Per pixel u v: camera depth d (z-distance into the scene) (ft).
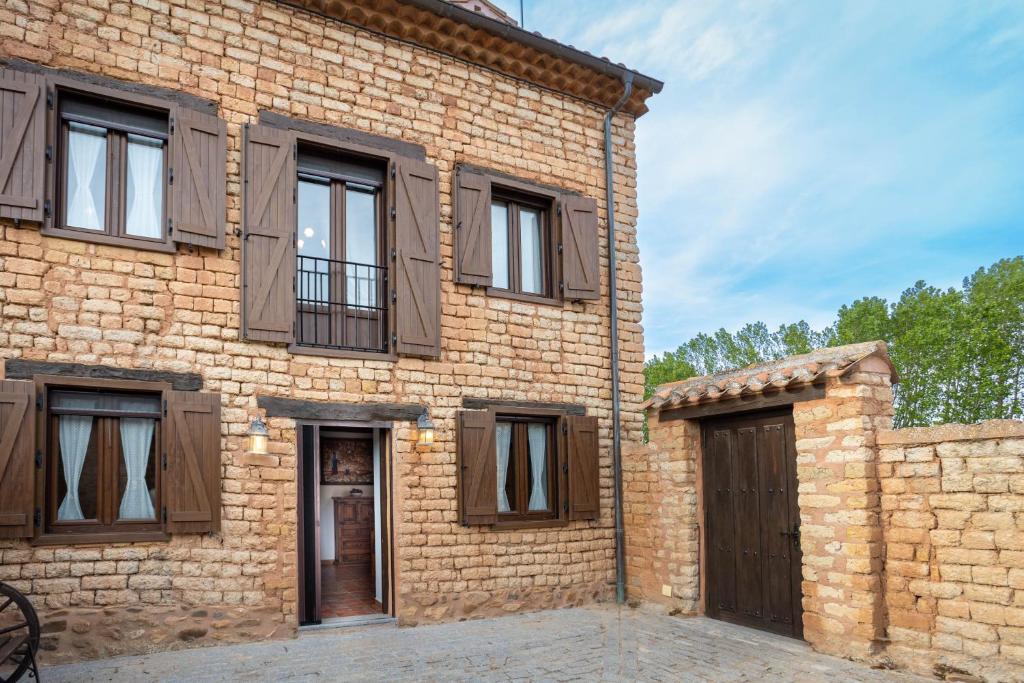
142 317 20.72
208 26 22.63
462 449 25.13
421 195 25.53
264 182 22.67
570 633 22.76
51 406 19.62
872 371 20.24
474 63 27.73
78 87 20.34
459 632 22.91
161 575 20.13
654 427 27.07
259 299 22.15
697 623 24.09
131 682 17.22
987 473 17.38
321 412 23.03
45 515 19.26
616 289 30.12
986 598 17.16
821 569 20.44
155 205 21.85
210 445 20.89
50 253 19.72
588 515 27.68
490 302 26.94
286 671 18.33
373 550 28.76
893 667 18.61
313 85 24.23
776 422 22.80
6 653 15.24
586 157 30.27
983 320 70.69
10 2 19.80
